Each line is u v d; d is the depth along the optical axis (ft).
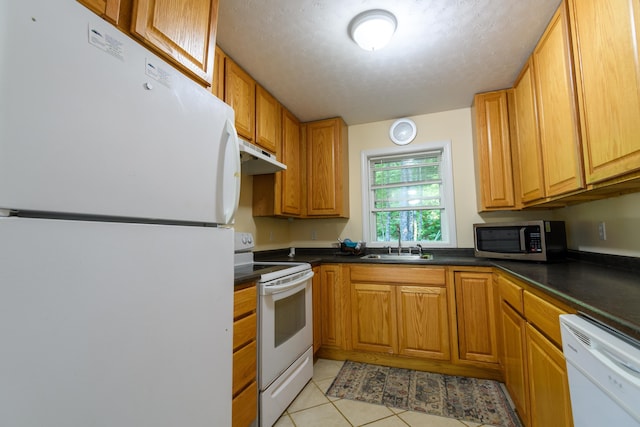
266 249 9.17
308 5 4.86
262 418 4.93
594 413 2.42
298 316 6.48
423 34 5.58
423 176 9.68
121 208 2.18
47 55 1.77
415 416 5.37
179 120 2.74
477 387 6.39
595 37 3.85
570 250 6.82
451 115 9.20
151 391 2.32
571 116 4.50
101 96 2.07
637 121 3.16
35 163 1.70
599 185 4.09
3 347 1.53
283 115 8.63
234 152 3.34
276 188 8.32
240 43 5.84
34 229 1.69
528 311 4.42
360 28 5.19
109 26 2.17
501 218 8.48
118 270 2.13
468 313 6.89
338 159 9.37
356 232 10.05
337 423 5.22
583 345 2.56
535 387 4.14
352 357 7.93
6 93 1.59
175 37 3.18
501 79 7.25
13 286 1.59
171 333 2.53
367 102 8.54
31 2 1.71
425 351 7.14
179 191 2.71
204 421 2.86
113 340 2.06
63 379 1.76
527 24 5.32
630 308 2.59
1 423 1.50
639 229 4.57
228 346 3.24
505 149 7.57
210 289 3.01
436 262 7.14
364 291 7.74
